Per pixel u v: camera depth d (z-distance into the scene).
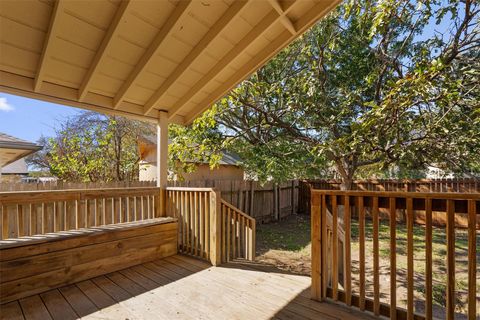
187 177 8.61
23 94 2.98
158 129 4.19
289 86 5.50
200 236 3.84
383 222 8.43
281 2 2.55
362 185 8.80
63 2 2.16
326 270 2.59
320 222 2.53
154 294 2.68
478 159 4.64
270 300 2.55
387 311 2.19
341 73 5.41
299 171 5.81
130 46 2.82
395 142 4.50
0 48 2.53
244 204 7.66
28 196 2.87
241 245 4.30
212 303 2.49
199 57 3.12
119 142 9.20
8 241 2.59
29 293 2.61
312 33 5.16
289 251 5.56
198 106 4.19
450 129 4.00
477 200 1.77
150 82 3.48
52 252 2.78
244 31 2.91
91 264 3.08
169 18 2.56
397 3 3.59
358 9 3.99
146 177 9.80
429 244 1.94
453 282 1.84
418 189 8.00
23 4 2.19
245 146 6.21
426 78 3.43
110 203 4.26
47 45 2.50
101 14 2.41
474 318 1.75
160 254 3.82
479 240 6.27
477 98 3.98
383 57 4.84
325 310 2.34
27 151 5.71
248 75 3.51
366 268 4.73
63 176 8.28
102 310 2.37
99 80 3.24
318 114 5.25
